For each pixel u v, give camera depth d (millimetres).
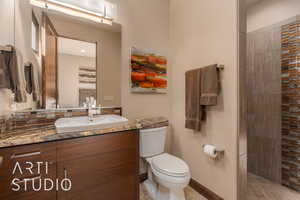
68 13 1515
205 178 1666
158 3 2092
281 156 1812
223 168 1464
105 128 1229
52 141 1009
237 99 1342
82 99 1624
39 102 1410
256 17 2102
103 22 1680
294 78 1714
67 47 1548
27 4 1307
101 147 1191
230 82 1403
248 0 2068
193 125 1687
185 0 1947
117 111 1812
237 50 1347
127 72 1865
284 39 1802
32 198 954
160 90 2100
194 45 1812
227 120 1429
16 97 1104
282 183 1796
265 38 1978
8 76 1047
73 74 1579
